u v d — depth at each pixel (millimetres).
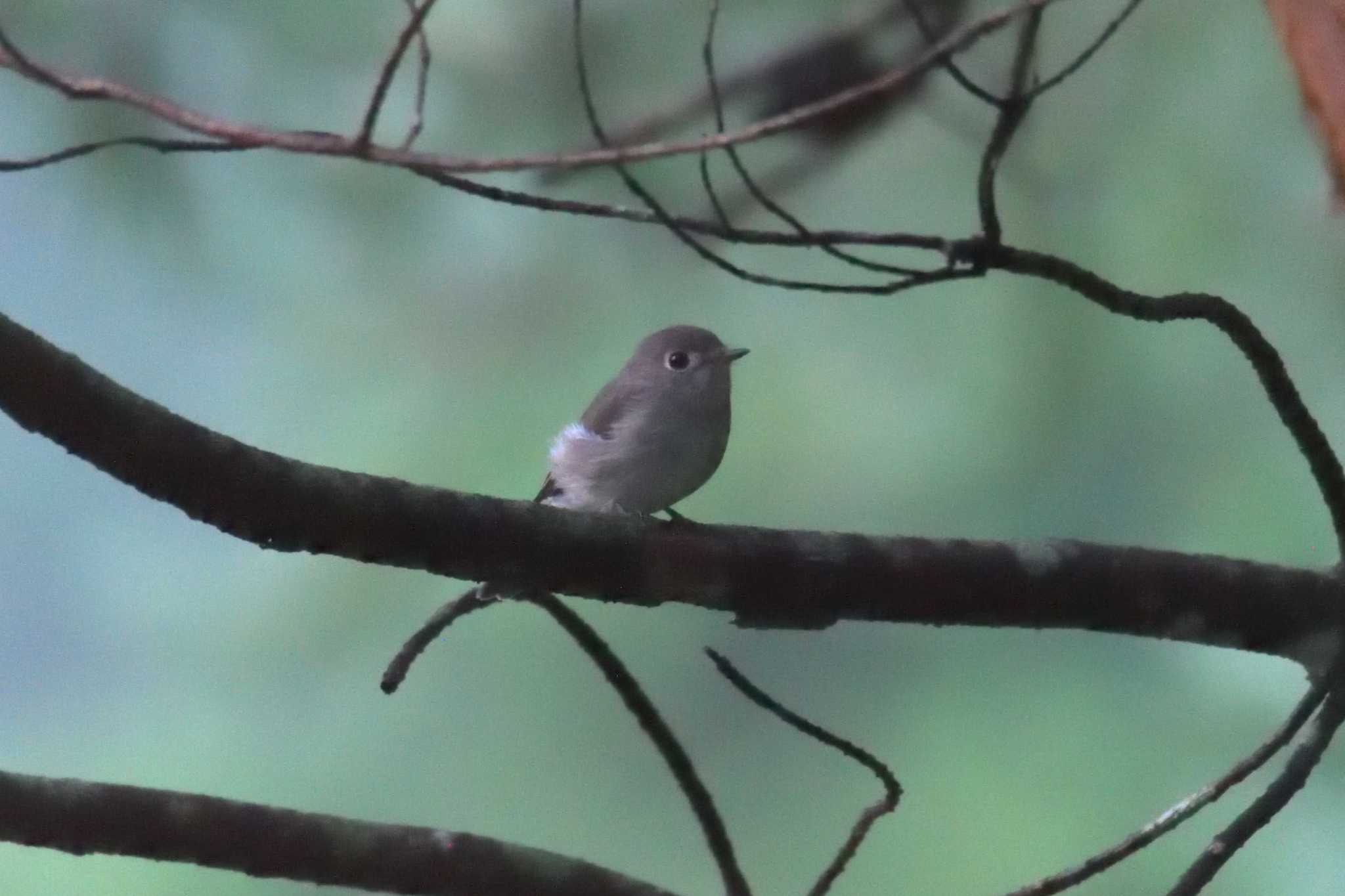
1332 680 5648
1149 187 7906
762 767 9391
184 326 8797
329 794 9305
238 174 7883
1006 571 5590
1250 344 5441
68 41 7391
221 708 9680
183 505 4777
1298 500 8008
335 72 7707
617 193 7973
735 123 7547
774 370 8773
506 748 9352
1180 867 8273
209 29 7469
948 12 6797
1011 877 8578
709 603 5441
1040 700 8945
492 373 8852
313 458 8977
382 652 9383
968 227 8180
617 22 7719
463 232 8383
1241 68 7711
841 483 8594
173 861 5234
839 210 8328
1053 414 8227
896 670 9359
